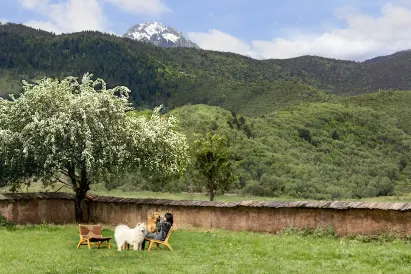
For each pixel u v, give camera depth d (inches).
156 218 691.4
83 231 621.3
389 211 653.9
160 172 1022.4
